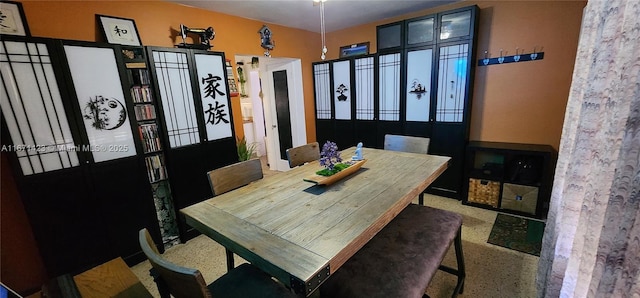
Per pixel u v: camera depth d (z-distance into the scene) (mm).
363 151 2488
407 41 3162
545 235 1526
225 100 2766
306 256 946
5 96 1622
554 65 2654
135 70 2207
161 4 2621
